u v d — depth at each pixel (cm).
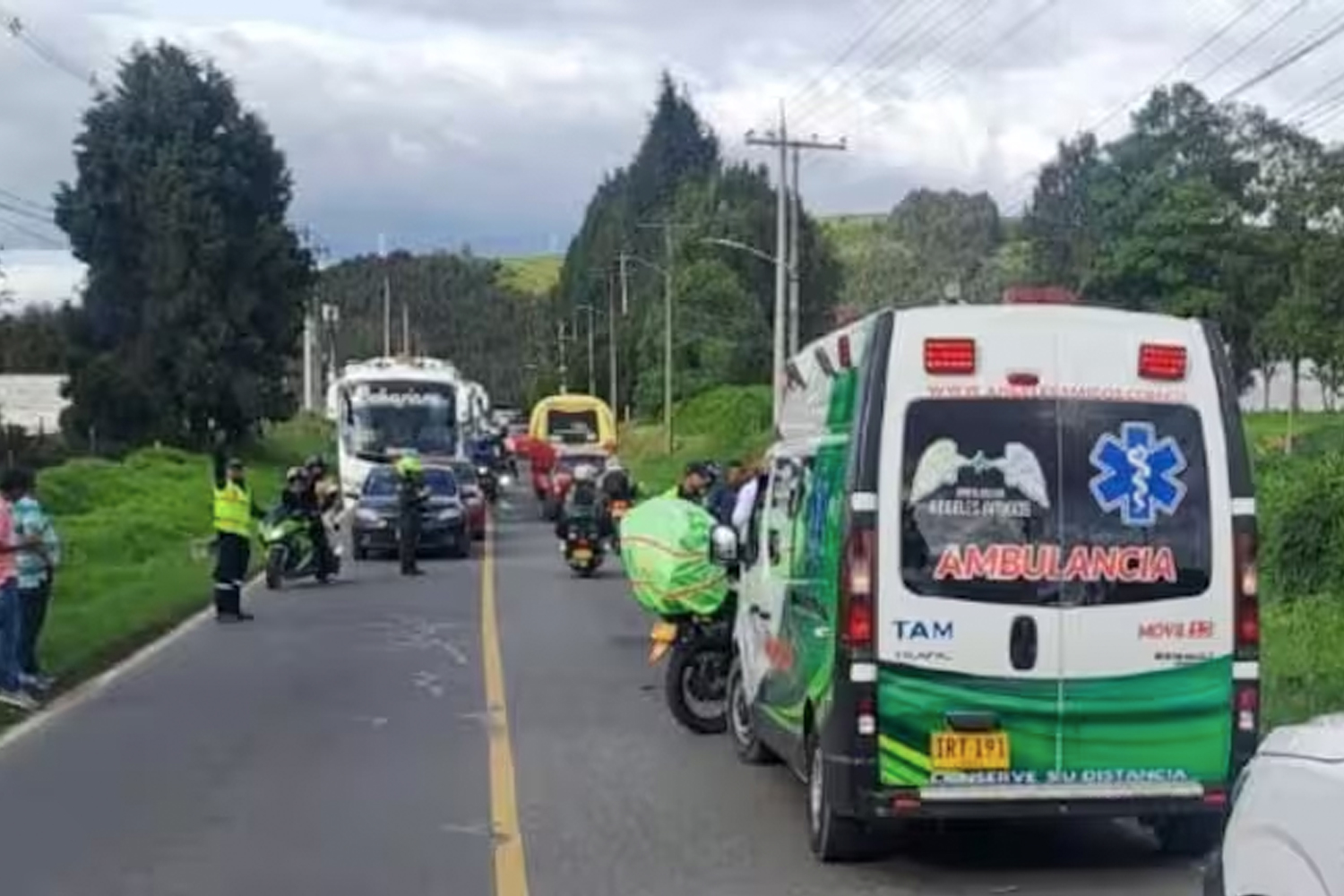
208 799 1356
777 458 1344
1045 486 1054
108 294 8375
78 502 5391
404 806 1330
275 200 8738
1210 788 1057
